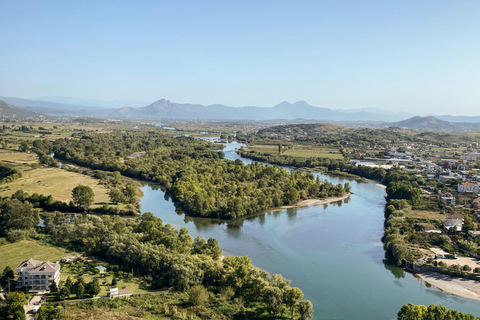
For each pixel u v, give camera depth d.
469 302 156.25
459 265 180.50
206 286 162.12
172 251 181.50
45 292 144.12
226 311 141.25
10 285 144.38
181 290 156.00
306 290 165.25
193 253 190.50
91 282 145.62
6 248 184.38
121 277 162.50
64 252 184.12
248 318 138.50
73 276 158.00
